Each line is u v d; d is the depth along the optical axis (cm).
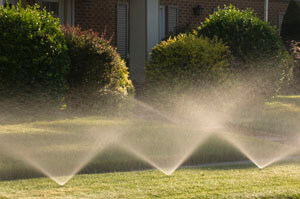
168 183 555
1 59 1088
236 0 2123
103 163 645
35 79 1118
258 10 2181
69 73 1202
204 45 1311
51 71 1130
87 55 1204
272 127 1043
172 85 1295
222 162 723
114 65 1230
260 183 558
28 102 1108
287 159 738
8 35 1102
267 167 666
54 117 1107
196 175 604
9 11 1127
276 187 538
